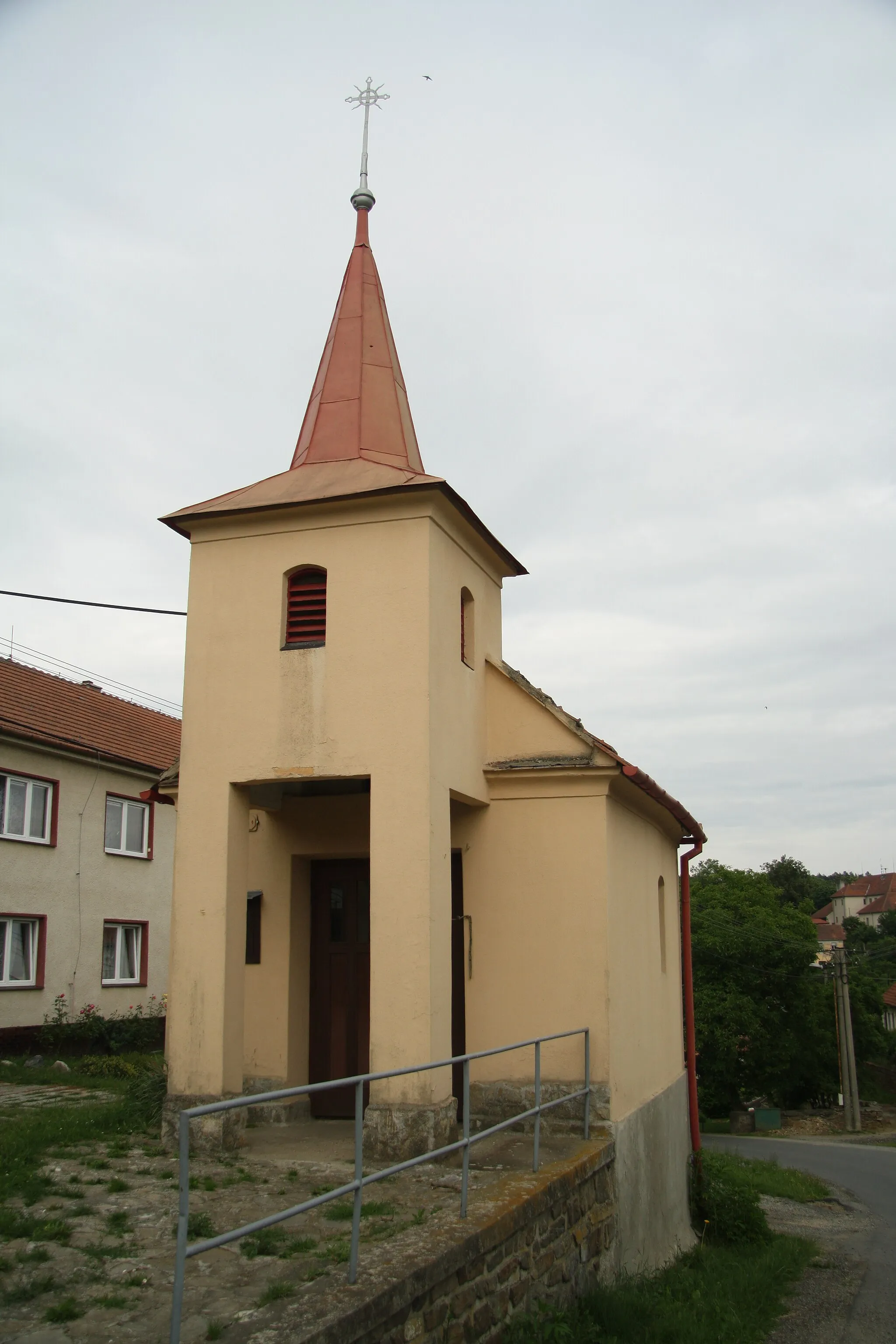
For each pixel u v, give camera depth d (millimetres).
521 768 9750
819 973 38375
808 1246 13797
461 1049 9719
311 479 9789
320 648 8984
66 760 19469
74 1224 6070
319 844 10281
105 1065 16047
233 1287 5043
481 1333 5738
